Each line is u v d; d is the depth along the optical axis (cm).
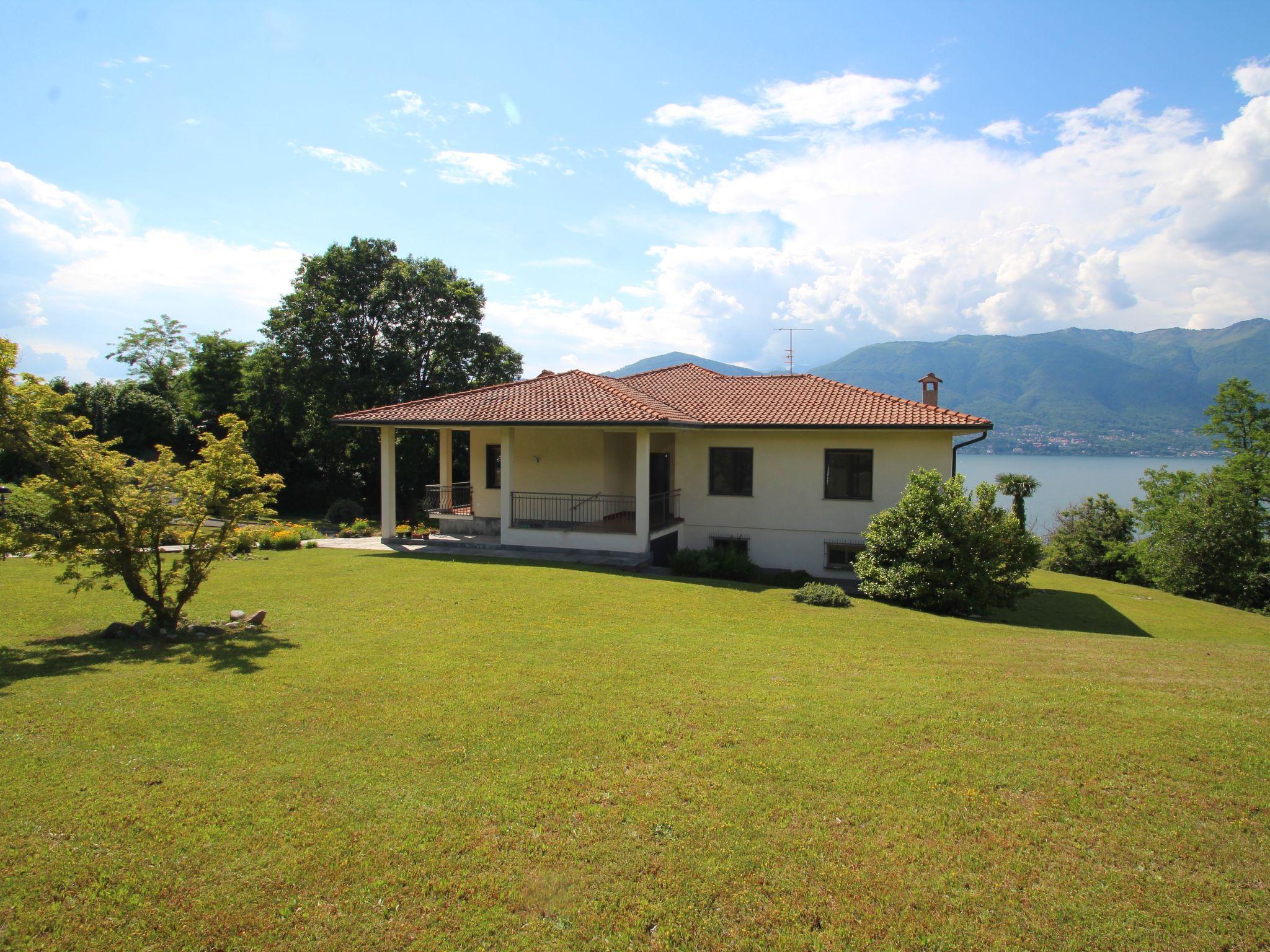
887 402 1961
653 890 411
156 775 528
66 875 411
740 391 2205
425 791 512
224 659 831
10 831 452
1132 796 518
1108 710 693
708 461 2036
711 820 480
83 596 1198
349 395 3475
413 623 1033
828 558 1938
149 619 970
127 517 925
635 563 1717
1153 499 3036
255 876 415
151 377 4966
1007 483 3070
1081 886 419
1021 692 756
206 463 977
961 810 497
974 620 1337
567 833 463
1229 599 2470
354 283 3684
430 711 662
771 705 696
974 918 393
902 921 390
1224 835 471
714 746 593
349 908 392
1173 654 1010
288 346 3556
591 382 2012
